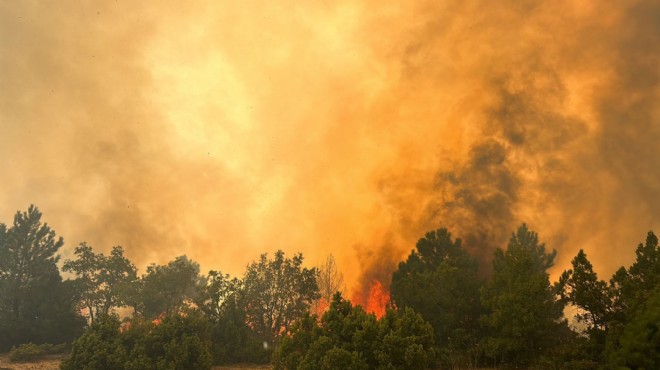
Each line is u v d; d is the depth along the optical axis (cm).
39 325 3341
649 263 1833
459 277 2512
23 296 3403
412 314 1978
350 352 1823
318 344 1908
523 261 2161
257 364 2991
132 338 2628
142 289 3584
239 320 3212
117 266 3822
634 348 1346
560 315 2297
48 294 3434
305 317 2208
